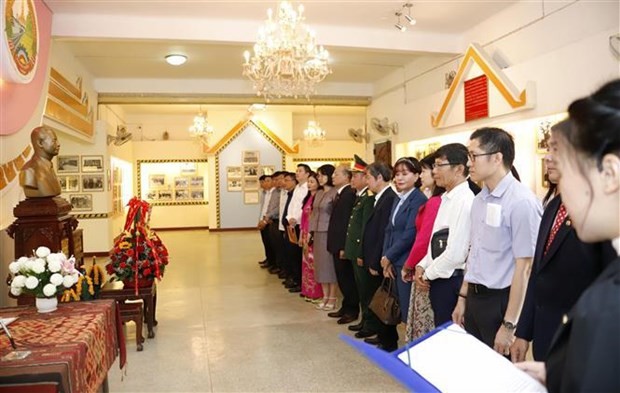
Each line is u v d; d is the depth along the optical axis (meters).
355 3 5.49
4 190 3.74
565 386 0.72
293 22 4.86
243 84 9.76
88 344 2.12
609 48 4.03
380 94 9.77
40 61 4.75
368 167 3.88
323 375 3.21
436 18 6.04
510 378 1.01
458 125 6.45
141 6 5.39
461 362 1.10
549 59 4.77
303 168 5.93
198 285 6.29
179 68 8.59
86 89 8.37
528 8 5.34
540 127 4.99
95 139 9.23
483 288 2.07
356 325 4.22
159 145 14.09
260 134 13.80
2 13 3.20
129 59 7.83
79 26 5.57
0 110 3.59
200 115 12.57
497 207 2.02
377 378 3.15
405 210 3.30
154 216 14.45
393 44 6.49
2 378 1.73
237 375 3.23
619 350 0.65
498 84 5.42
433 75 7.56
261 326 4.38
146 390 3.00
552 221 1.67
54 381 1.75
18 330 2.23
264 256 8.84
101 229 9.30
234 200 13.71
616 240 0.76
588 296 0.73
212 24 5.88
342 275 4.46
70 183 9.18
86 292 3.49
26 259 2.55
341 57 8.08
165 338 4.05
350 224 4.14
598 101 0.77
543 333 1.64
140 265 3.89
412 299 2.93
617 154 0.73
